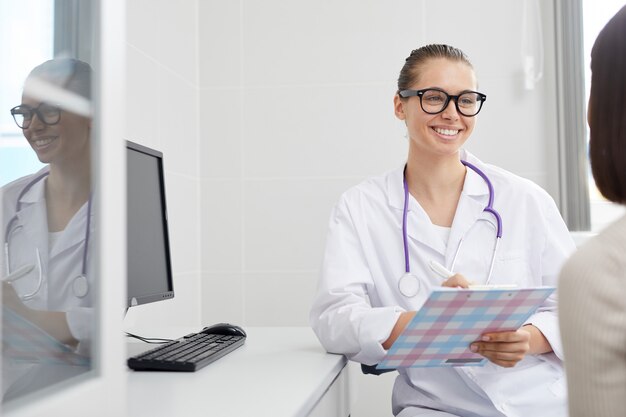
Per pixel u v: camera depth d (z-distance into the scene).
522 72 2.50
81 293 0.61
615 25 0.68
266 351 1.38
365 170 2.55
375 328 1.29
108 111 0.62
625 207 0.69
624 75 0.66
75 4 0.62
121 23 0.64
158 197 1.50
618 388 0.62
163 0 2.28
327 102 2.57
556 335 1.30
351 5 2.57
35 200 0.60
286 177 2.58
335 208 1.57
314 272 2.55
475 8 2.52
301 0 2.59
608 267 0.64
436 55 1.50
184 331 1.73
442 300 1.00
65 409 0.56
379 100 2.55
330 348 1.35
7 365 0.54
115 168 0.63
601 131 0.68
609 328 0.62
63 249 0.62
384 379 2.45
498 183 1.55
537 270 1.51
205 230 2.60
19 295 0.57
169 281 1.53
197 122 2.61
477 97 1.50
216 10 2.62
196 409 0.86
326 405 1.14
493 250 1.48
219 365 1.20
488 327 1.11
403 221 1.49
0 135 0.57
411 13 2.54
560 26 2.45
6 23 0.56
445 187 1.54
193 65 2.58
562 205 2.43
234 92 2.61
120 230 0.64
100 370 0.61
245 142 2.60
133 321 1.97
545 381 1.33
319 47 2.58
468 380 1.34
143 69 2.10
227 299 2.58
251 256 2.58
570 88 2.43
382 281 1.49
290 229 2.57
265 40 2.60
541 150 2.49
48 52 0.61
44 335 0.58
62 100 0.62
